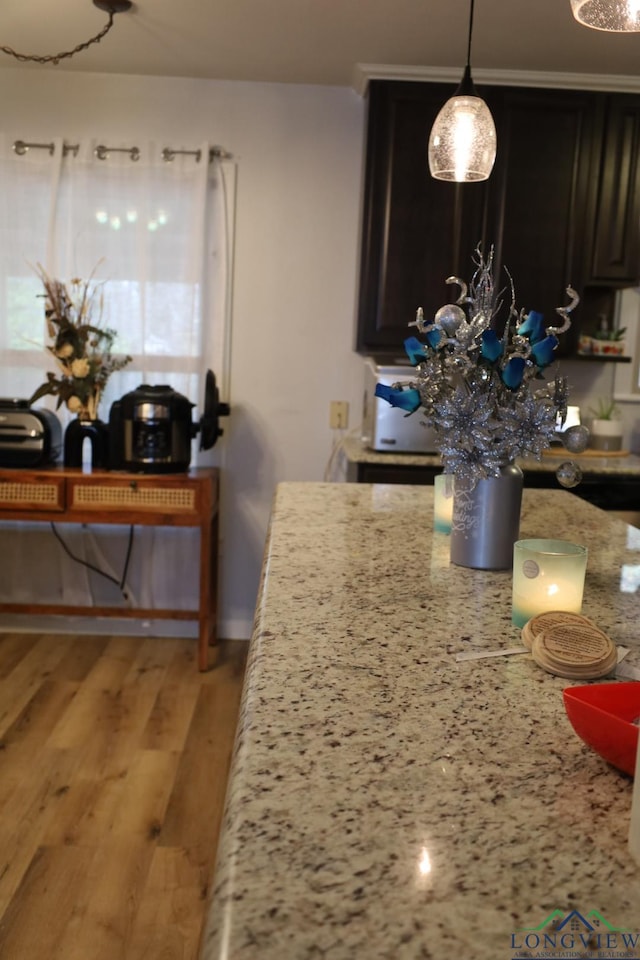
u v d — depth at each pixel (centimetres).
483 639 109
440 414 131
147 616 337
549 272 322
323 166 344
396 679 95
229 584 365
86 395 317
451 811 68
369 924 54
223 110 339
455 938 53
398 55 299
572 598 114
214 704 290
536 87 314
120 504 312
